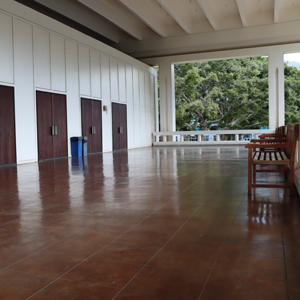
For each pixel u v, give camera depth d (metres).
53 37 13.30
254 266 2.28
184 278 2.13
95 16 18.62
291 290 1.94
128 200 4.55
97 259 2.49
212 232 3.05
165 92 23.02
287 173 6.31
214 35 20.72
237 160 10.02
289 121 31.05
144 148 20.36
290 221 3.33
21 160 11.62
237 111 30.77
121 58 19.11
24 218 3.73
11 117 11.24
